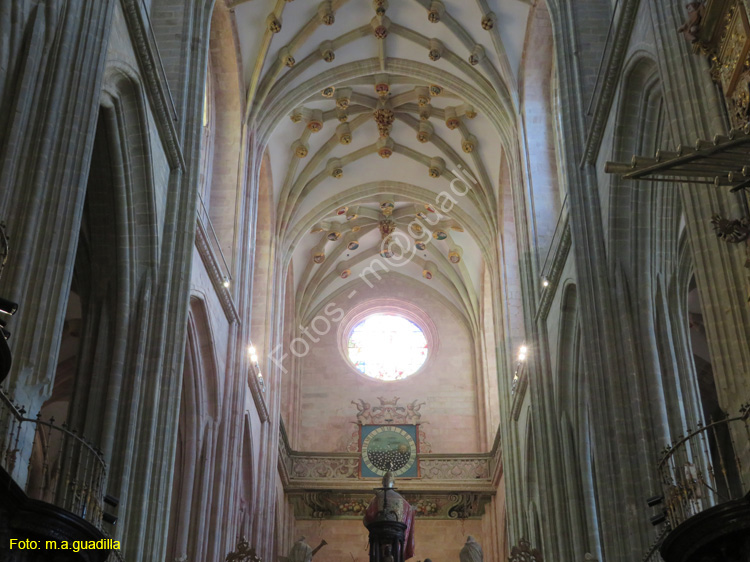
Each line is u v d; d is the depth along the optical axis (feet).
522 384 99.14
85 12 48.65
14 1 44.01
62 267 42.80
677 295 63.46
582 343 65.92
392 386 137.80
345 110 113.60
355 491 125.90
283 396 132.57
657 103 61.72
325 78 106.01
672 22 49.11
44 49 45.98
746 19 39.86
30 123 44.21
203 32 76.28
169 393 61.72
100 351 59.57
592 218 68.18
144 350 61.67
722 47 43.04
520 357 103.65
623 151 64.03
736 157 37.24
